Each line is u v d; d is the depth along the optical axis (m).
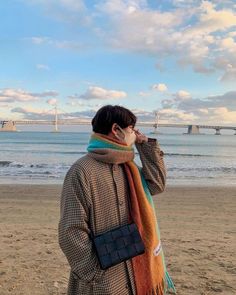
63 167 30.19
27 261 5.86
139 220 2.33
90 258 2.19
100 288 2.20
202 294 4.67
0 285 4.86
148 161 2.59
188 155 51.78
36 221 9.70
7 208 11.99
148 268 2.30
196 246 7.01
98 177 2.31
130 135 2.46
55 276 5.21
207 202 14.14
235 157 48.56
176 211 11.88
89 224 2.28
